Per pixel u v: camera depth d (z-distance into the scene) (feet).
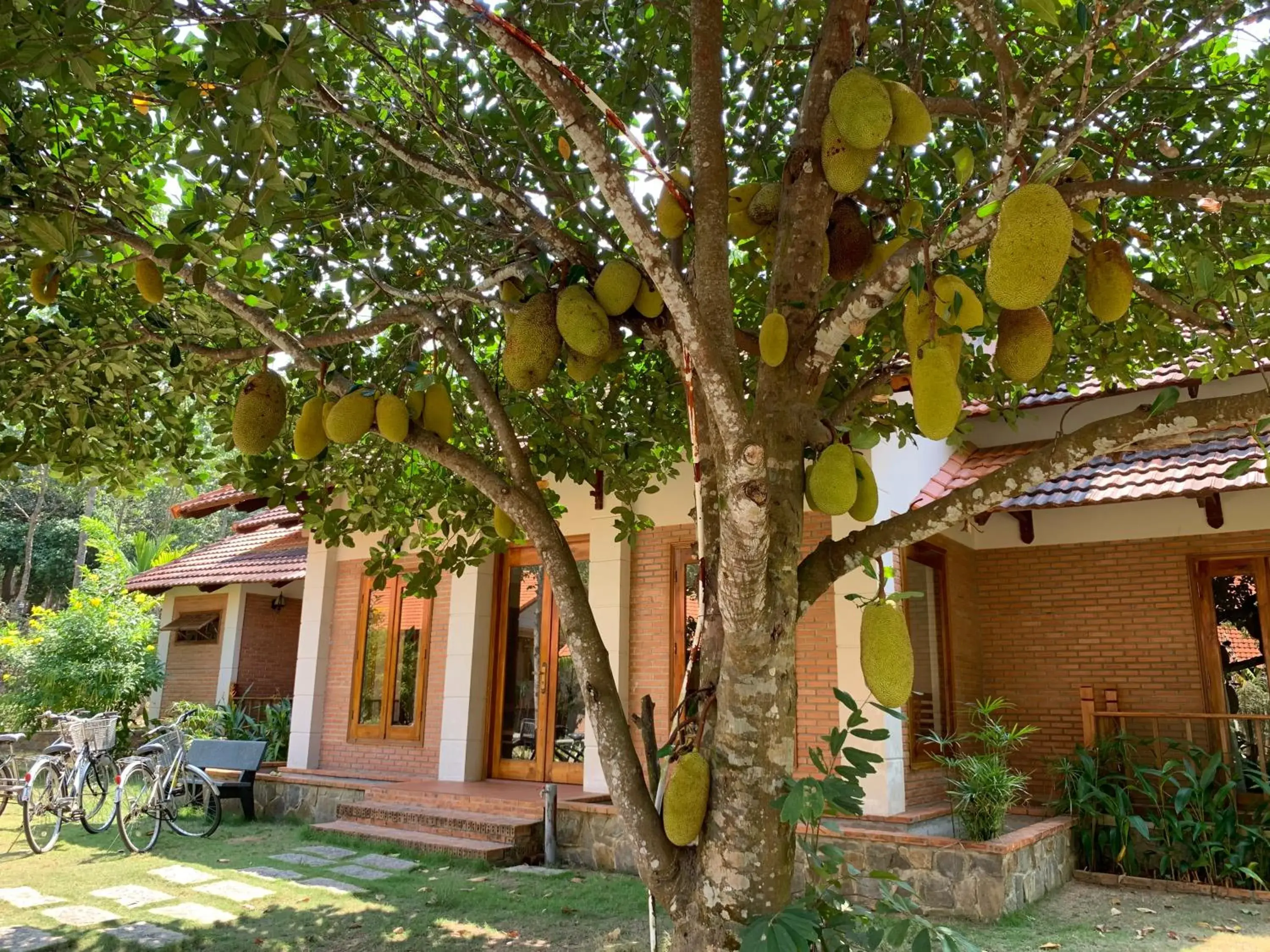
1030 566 32.12
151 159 14.32
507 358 10.19
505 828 26.78
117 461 18.56
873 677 7.97
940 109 10.53
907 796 26.43
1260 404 7.54
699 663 8.89
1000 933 19.66
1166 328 16.31
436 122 12.25
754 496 7.30
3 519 107.55
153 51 12.84
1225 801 26.09
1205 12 12.67
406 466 21.44
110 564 57.41
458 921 20.12
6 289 16.05
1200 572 29.37
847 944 7.78
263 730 44.16
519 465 10.87
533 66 7.79
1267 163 13.47
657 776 9.39
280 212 12.40
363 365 17.21
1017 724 31.27
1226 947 18.71
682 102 16.75
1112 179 9.07
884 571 8.82
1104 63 13.51
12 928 19.33
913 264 7.79
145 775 30.17
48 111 12.66
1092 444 8.18
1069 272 14.76
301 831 30.99
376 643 37.83
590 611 9.97
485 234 14.43
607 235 11.42
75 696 44.45
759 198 10.68
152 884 23.57
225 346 15.75
